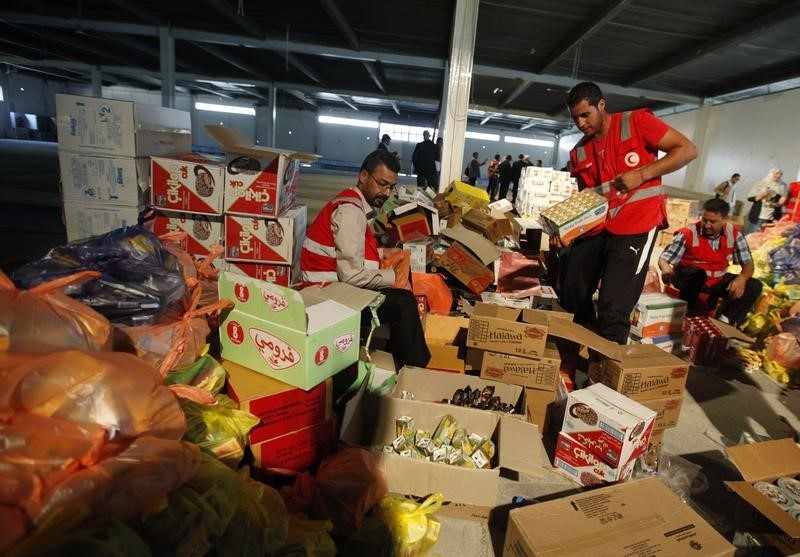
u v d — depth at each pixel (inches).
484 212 166.4
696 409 101.3
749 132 482.9
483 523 63.6
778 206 261.9
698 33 320.8
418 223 134.9
